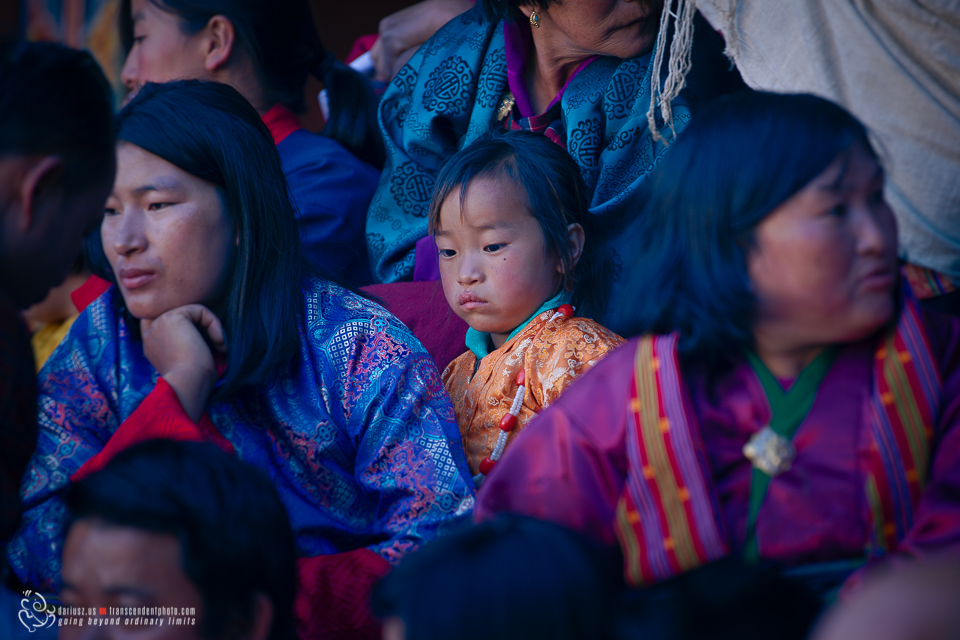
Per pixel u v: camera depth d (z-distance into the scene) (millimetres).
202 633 2441
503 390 3980
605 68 5223
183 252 3684
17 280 2832
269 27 5977
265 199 3850
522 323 4184
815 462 2482
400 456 3613
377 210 5895
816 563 2473
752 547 2494
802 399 2553
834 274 2410
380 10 9906
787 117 2541
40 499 3537
